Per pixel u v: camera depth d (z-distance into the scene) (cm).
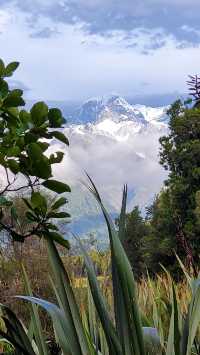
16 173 241
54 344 242
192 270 310
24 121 247
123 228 200
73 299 204
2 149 241
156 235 3556
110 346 193
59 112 248
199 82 341
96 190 191
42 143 249
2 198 238
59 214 243
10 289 1056
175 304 211
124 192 202
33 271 1222
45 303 201
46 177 240
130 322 193
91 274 197
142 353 194
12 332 208
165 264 3341
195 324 200
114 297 195
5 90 244
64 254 959
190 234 3422
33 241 1282
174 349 206
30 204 242
